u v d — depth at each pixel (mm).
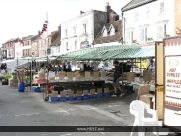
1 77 21641
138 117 4918
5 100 10242
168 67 4852
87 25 34062
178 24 21109
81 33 35156
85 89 11367
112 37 29766
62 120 6664
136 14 26141
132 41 25203
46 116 7164
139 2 25656
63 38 39906
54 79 10602
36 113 7582
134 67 19359
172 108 4773
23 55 58844
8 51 68688
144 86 7254
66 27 39219
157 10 23500
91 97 10766
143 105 5273
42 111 7883
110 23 32438
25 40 57375
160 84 5461
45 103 9461
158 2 23297
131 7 26531
